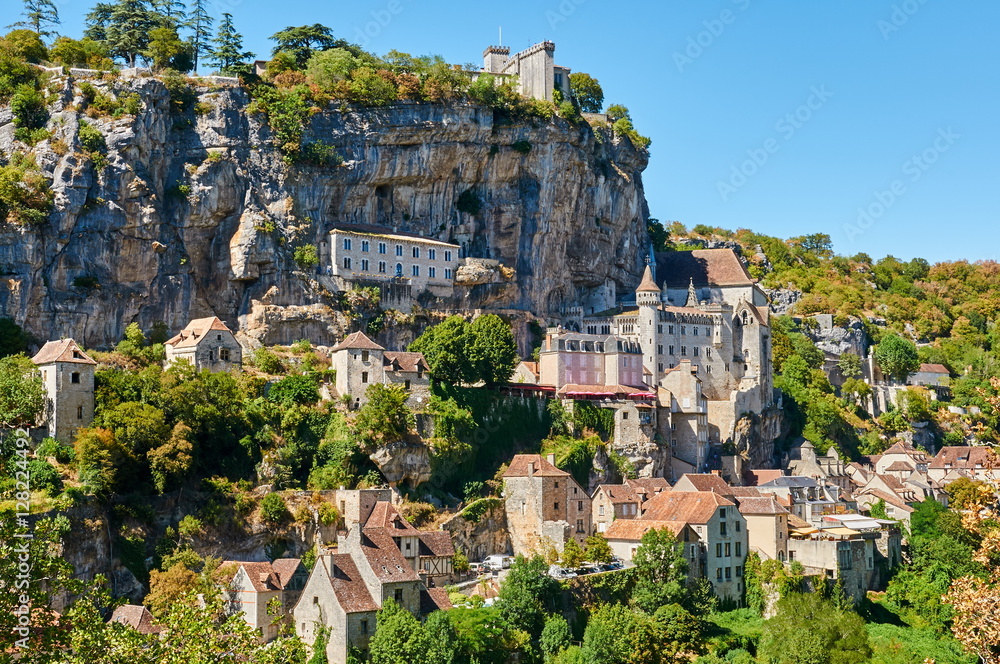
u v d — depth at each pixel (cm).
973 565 18088
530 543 17438
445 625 13100
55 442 15112
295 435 17325
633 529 17188
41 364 15888
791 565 17162
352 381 18488
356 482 17188
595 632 13938
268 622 13675
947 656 15688
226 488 15950
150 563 14750
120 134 19962
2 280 18438
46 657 7562
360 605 13138
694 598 16162
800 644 14750
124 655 8050
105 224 19538
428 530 16488
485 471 18975
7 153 19725
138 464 15362
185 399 16425
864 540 17962
